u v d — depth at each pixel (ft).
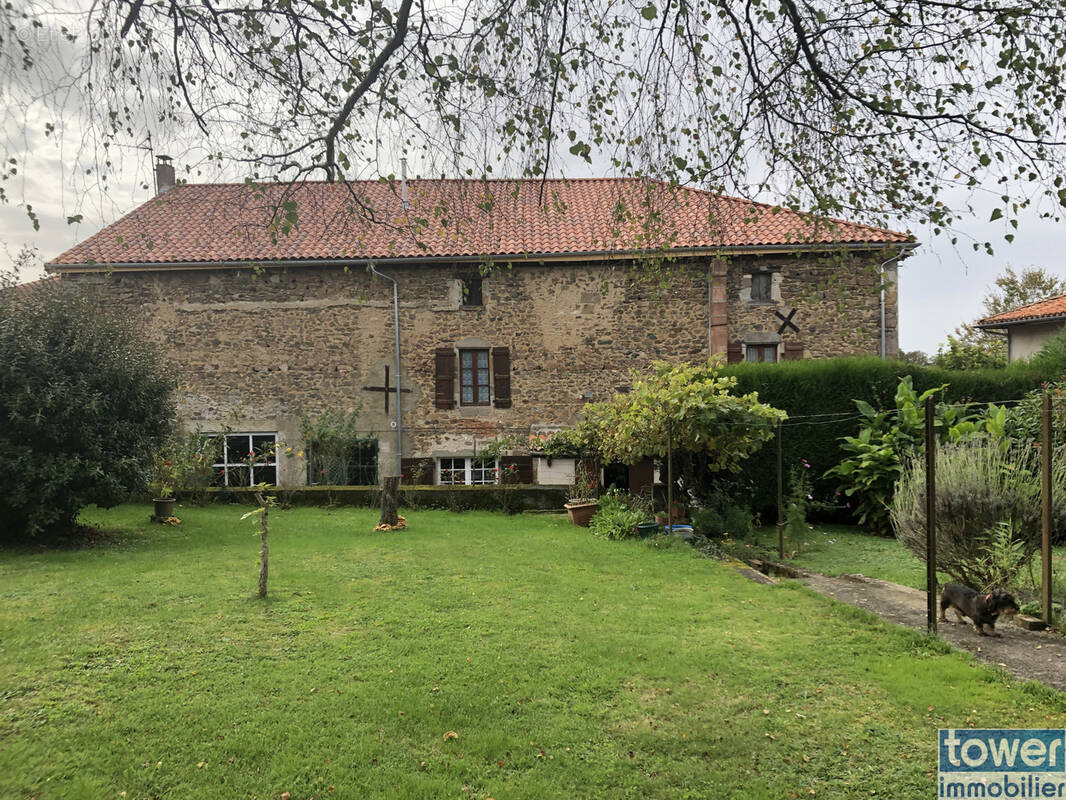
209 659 13.24
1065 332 40.34
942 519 17.57
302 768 9.34
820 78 12.81
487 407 44.37
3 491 23.82
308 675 12.48
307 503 38.04
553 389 44.21
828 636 15.02
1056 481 17.58
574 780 9.16
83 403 24.45
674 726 10.70
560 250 43.06
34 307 25.16
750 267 42.86
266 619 15.87
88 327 25.94
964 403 34.35
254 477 44.16
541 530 30.30
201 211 43.98
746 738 10.31
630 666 13.07
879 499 30.27
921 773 9.36
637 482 36.24
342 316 44.29
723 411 26.84
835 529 32.78
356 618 16.08
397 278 44.55
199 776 9.12
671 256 19.39
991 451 18.37
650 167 13.74
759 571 23.71
